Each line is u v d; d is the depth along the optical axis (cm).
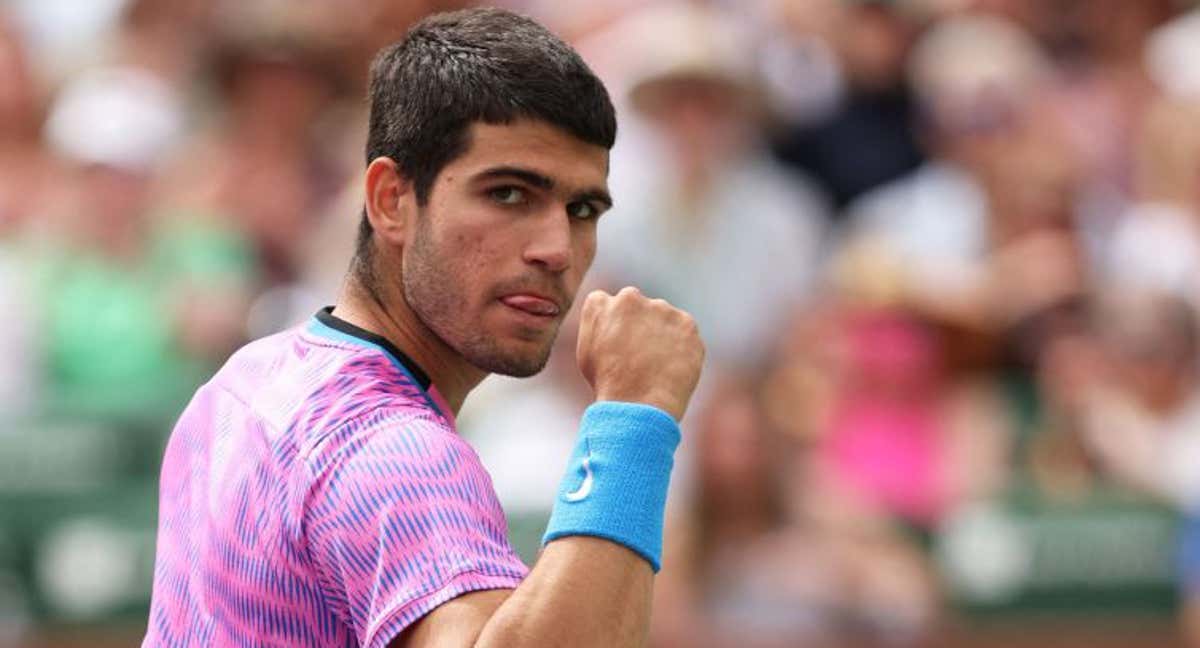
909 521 2195
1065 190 2508
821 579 2083
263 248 2481
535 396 2175
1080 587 2248
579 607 796
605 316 887
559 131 881
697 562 2050
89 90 2623
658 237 2359
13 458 2167
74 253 2375
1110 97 2767
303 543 838
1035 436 2325
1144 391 2372
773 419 2136
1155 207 2644
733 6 2758
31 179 2498
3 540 2150
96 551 2159
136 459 2188
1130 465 2316
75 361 2305
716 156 2406
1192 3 2925
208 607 882
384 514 813
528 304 883
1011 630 2220
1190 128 2639
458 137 880
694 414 2166
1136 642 2250
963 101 2564
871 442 2209
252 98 2602
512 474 2131
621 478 836
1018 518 2242
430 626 790
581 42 2759
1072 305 2434
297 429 860
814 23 2712
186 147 2594
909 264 2378
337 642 841
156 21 2720
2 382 2278
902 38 2697
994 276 2453
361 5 2767
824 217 2641
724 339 2358
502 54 884
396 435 834
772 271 2417
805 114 2678
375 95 926
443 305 888
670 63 2375
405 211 903
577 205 900
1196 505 2269
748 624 2044
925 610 2148
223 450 900
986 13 2778
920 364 2264
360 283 930
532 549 2119
